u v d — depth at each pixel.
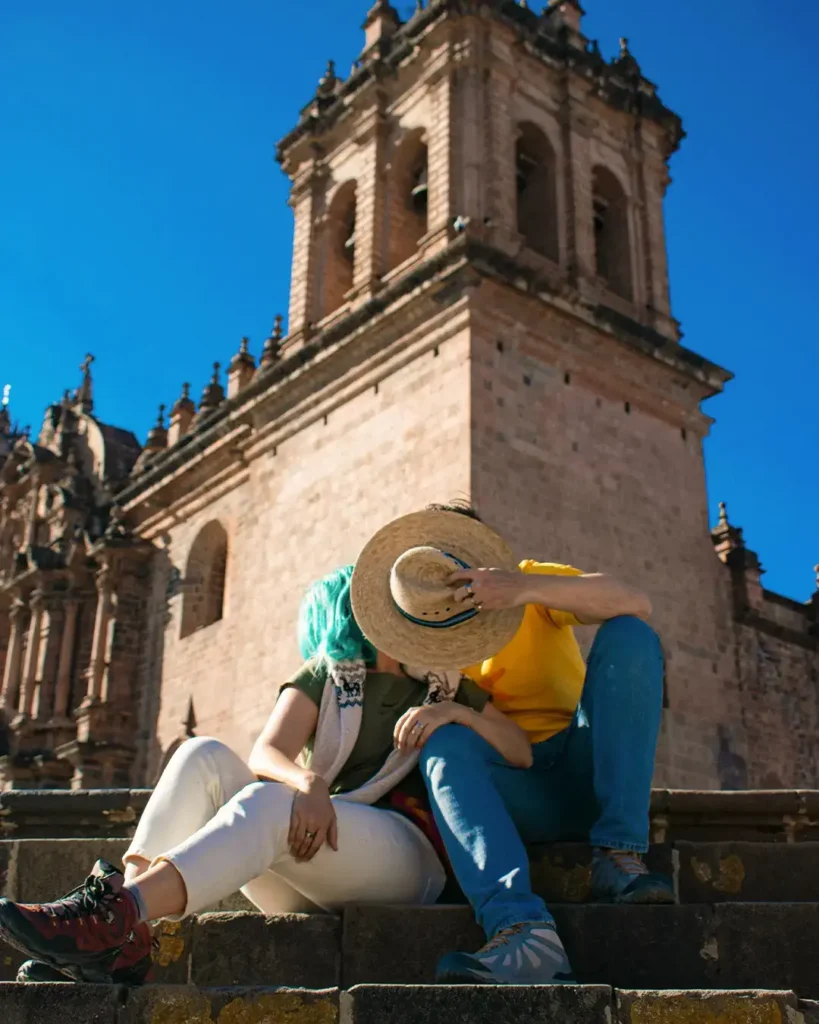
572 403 27.12
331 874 5.33
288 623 28.69
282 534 29.92
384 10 34.34
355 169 33.09
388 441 27.03
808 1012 4.16
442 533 6.06
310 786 5.27
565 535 25.67
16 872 6.45
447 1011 4.25
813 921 5.01
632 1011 4.19
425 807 5.71
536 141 31.16
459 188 28.36
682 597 27.94
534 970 4.72
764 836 6.69
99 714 34.75
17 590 40.91
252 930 5.25
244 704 29.34
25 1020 4.39
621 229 32.06
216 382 38.66
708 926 5.07
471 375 25.23
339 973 5.18
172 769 5.47
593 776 5.64
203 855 4.83
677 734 26.36
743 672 29.67
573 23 33.66
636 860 5.38
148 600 36.47
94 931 4.48
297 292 33.38
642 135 33.44
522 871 5.06
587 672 5.78
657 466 28.58
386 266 30.66
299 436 30.39
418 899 5.55
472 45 29.84
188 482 35.56
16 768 35.84
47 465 43.00
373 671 6.17
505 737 5.80
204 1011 4.38
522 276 26.52
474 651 5.85
